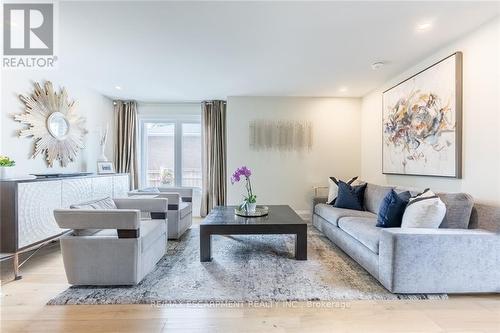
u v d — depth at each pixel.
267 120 4.91
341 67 3.41
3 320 1.74
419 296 2.03
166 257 2.88
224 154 5.19
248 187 3.42
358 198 3.73
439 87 2.84
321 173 4.94
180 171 5.44
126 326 1.68
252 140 4.91
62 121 3.67
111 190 3.96
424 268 2.01
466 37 2.52
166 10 2.14
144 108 5.33
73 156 3.92
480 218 2.21
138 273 2.21
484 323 1.71
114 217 2.14
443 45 2.77
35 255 2.96
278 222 2.82
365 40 2.65
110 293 2.08
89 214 2.15
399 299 2.00
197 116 5.37
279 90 4.51
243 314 1.81
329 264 2.68
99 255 2.16
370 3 2.04
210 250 2.77
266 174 4.92
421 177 3.21
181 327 1.67
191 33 2.52
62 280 2.32
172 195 3.55
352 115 4.95
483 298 2.03
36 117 3.21
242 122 4.91
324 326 1.68
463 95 2.56
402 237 2.01
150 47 2.81
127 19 2.27
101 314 1.81
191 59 3.14
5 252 2.29
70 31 2.47
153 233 2.53
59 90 3.61
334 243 3.37
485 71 2.33
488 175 2.31
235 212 3.23
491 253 2.02
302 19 2.27
